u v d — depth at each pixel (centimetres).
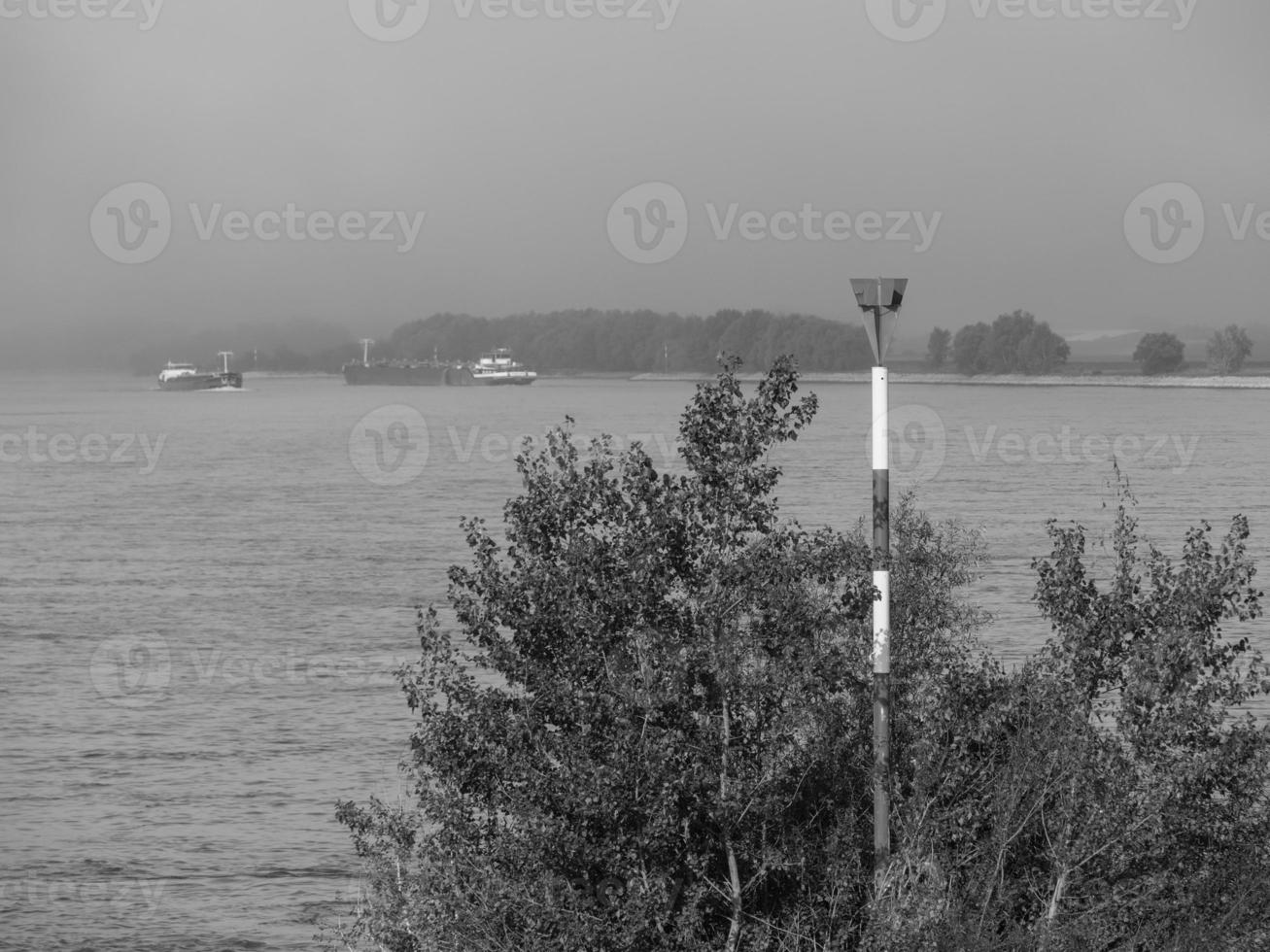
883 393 2639
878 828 2562
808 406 2691
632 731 2536
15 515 15562
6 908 4334
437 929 2591
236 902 4378
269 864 4672
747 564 2606
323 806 5194
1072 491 15712
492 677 5684
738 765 2588
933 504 14175
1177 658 2634
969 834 2595
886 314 2619
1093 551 8125
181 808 5238
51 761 5847
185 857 4762
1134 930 2559
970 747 2730
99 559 11994
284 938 4153
